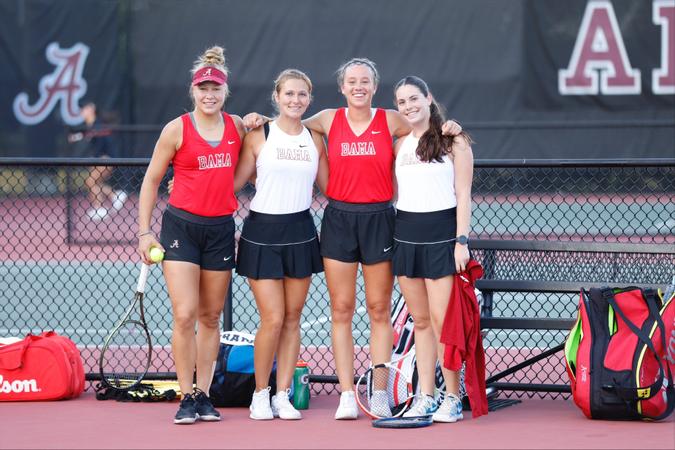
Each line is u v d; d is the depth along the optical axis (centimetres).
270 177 823
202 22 2625
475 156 2553
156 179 827
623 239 1859
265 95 2605
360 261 851
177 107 2644
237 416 863
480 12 2570
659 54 2555
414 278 826
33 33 2684
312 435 789
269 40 2597
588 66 2569
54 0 2678
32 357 920
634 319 823
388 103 2592
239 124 834
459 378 852
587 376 816
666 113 2559
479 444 756
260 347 843
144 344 1255
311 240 843
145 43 2647
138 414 870
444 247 817
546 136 2531
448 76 2586
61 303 1539
